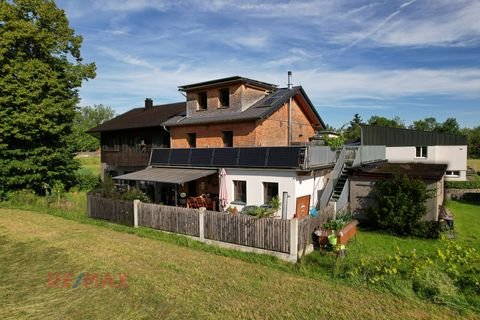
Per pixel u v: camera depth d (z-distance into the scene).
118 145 33.84
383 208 16.19
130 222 17.55
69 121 29.30
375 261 11.30
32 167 26.16
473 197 27.12
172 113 30.38
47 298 9.13
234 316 8.03
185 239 14.57
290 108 25.81
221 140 24.36
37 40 25.52
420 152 32.41
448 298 8.62
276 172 17.98
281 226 12.27
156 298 9.01
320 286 9.74
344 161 20.88
